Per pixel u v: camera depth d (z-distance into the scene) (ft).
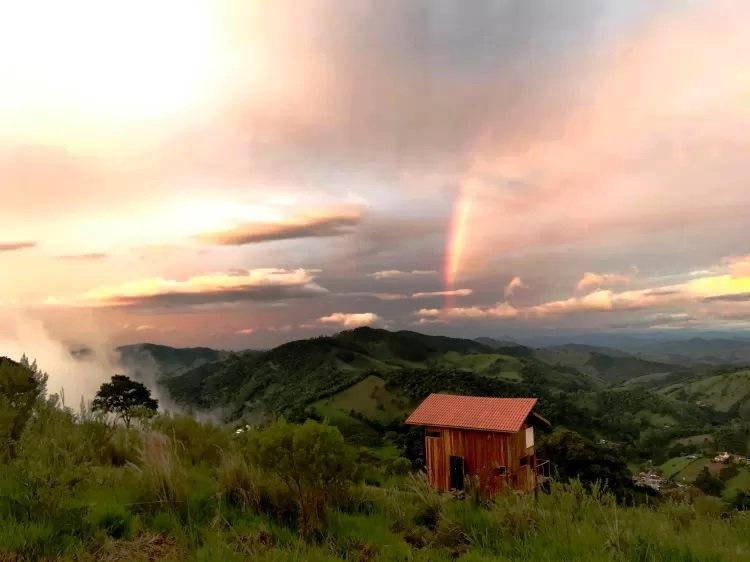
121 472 25.39
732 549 19.81
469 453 76.95
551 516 23.49
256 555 15.87
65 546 15.75
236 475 23.70
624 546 19.57
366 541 20.80
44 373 32.42
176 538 17.33
